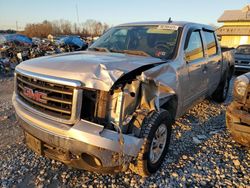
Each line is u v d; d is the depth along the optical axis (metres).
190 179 2.91
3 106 5.81
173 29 3.79
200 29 4.35
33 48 18.39
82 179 2.83
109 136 2.22
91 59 2.71
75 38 20.83
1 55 15.83
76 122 2.29
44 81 2.41
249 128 3.22
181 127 4.47
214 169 3.15
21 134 4.05
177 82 3.15
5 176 2.87
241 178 2.97
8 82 9.88
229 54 6.15
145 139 2.54
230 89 8.32
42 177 2.86
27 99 2.66
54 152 2.55
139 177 2.90
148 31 3.91
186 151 3.58
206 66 4.38
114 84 2.34
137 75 2.55
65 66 2.49
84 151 2.26
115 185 2.74
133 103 2.48
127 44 3.82
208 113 5.39
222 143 3.89
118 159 2.33
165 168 3.11
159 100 2.87
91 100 2.37
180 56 3.41
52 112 2.41
